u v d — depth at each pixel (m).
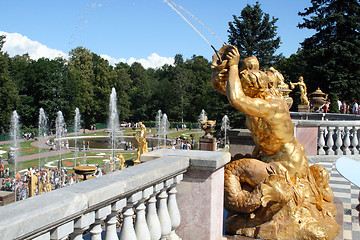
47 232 2.31
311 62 41.09
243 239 5.00
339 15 39.50
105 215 2.88
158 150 4.79
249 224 5.15
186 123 92.06
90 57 86.12
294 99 42.25
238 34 42.75
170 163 3.85
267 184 4.90
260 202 4.82
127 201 3.25
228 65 5.20
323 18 40.88
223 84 5.34
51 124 76.25
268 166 5.12
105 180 2.99
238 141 8.06
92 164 37.47
